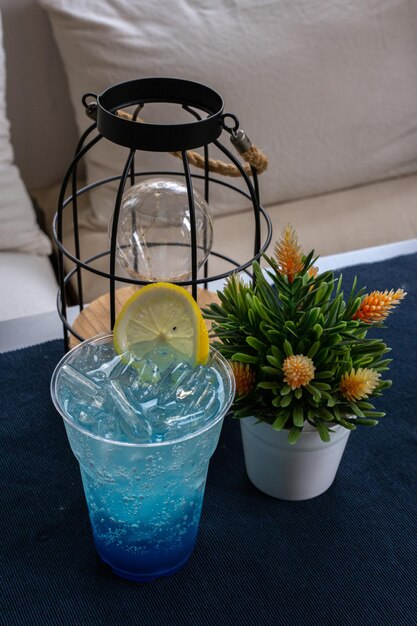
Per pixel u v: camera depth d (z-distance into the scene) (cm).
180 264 68
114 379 54
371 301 57
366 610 53
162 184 67
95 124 60
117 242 68
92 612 53
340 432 57
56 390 51
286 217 117
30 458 62
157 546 53
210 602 53
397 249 86
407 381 69
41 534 57
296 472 58
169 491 51
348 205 119
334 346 55
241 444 64
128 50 102
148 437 50
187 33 103
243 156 60
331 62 109
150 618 53
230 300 59
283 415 55
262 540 57
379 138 118
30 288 100
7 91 112
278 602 54
